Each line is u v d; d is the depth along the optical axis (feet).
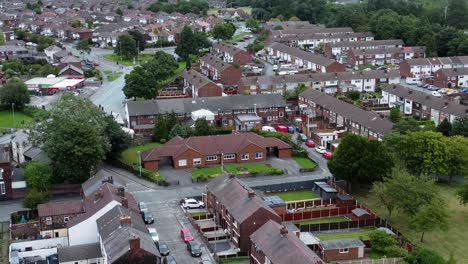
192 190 345.10
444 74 616.39
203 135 425.28
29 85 581.53
